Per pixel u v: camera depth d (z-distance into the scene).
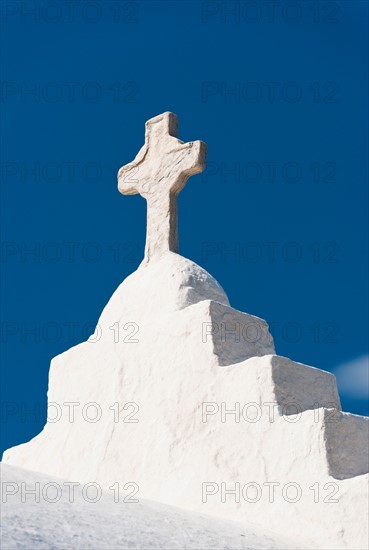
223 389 11.00
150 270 13.30
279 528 9.55
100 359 12.84
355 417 10.09
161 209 13.62
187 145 13.48
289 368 10.80
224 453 10.58
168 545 7.82
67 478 12.14
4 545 7.00
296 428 10.03
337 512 9.27
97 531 7.79
